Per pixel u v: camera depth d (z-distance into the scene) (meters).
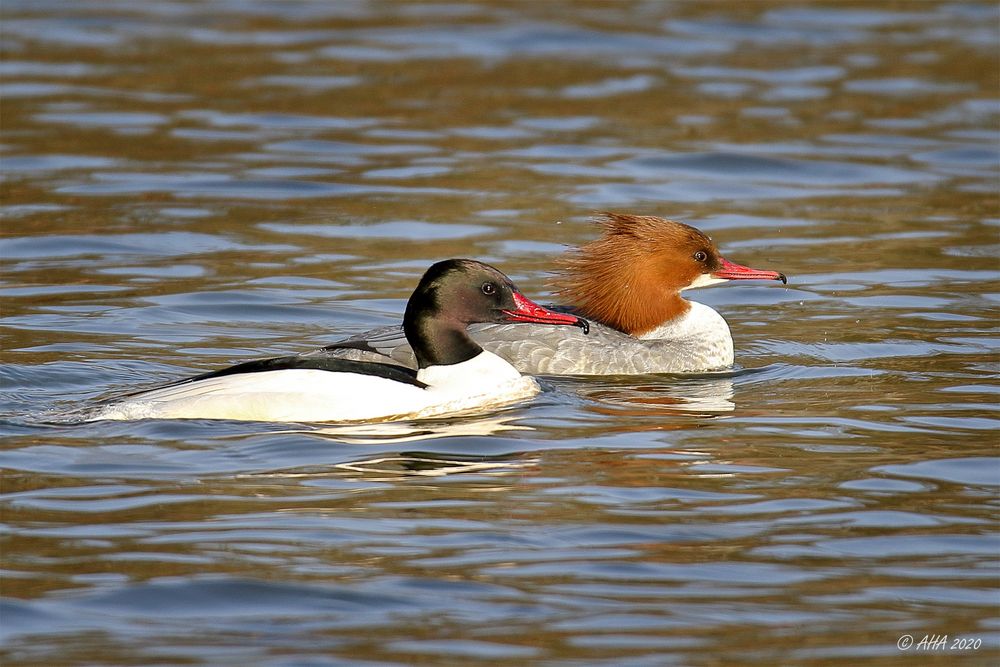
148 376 14.14
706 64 30.36
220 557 9.47
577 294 15.89
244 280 18.16
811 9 35.44
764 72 29.72
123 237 19.95
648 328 15.58
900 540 9.91
